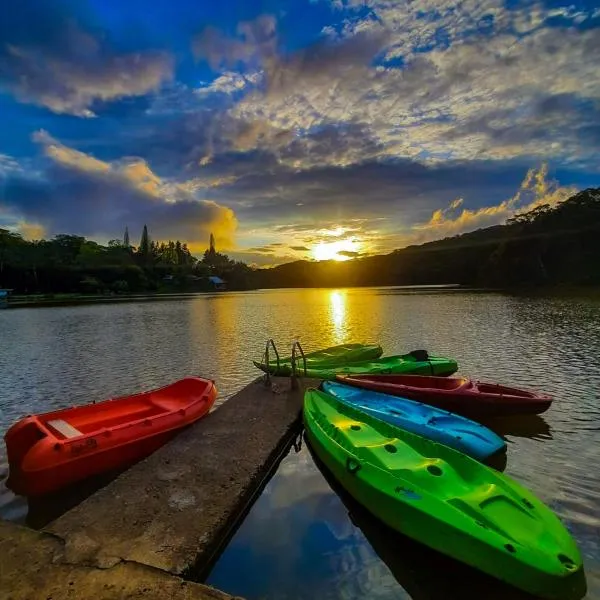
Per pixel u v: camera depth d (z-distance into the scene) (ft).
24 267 366.63
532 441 33.17
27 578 14.94
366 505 21.66
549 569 15.56
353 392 38.83
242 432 30.22
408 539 19.84
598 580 17.87
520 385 49.62
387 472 21.63
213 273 596.29
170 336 102.99
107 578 14.97
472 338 84.33
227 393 51.31
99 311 192.54
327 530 21.62
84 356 78.48
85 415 31.96
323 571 18.70
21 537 17.51
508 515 18.61
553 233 331.57
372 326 112.06
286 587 17.74
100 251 519.60
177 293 437.99
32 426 27.50
